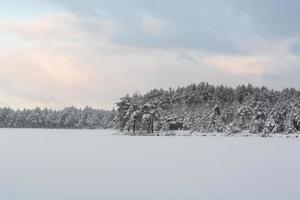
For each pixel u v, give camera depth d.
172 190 16.05
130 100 106.38
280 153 34.94
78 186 16.66
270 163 26.23
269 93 159.00
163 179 18.86
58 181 17.88
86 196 14.68
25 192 15.20
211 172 21.50
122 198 14.46
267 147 44.19
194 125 119.06
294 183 17.95
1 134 82.62
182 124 128.00
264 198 14.68
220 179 19.00
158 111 112.00
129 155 31.80
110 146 43.81
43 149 37.06
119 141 57.34
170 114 128.38
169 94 164.12
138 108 104.69
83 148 39.56
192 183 17.77
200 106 149.38
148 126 104.12
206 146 45.72
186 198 14.59
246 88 165.50
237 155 32.56
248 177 19.72
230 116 123.62
